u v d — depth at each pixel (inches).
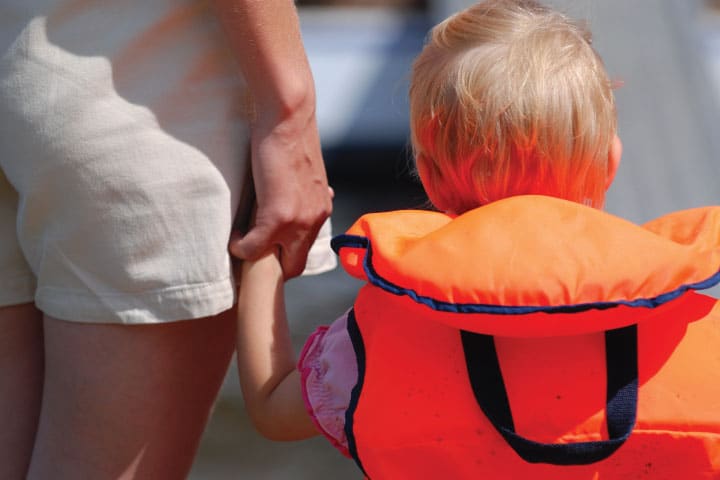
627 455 135.3
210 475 297.9
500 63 147.4
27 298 170.4
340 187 588.4
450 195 153.8
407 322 143.5
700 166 434.9
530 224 134.3
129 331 156.5
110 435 160.4
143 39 150.7
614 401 134.4
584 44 153.3
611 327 133.2
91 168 150.3
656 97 462.9
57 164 150.6
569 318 129.1
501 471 136.9
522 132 144.9
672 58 477.1
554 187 148.2
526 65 146.9
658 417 134.4
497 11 155.6
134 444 161.3
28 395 175.3
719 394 135.2
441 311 130.6
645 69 473.1
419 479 139.6
